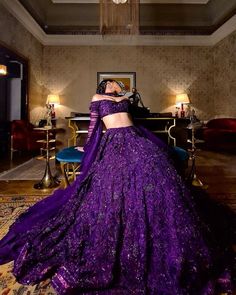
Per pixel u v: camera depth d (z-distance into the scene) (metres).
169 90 7.44
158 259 1.23
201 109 7.49
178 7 6.12
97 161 1.72
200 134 6.16
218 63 7.10
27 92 6.16
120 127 1.78
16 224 1.72
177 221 1.28
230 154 5.63
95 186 1.54
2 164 4.61
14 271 1.33
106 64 7.36
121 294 1.17
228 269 1.32
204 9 6.27
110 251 1.27
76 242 1.39
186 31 6.99
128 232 1.30
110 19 4.77
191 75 7.43
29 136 5.25
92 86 7.39
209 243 1.33
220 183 3.25
